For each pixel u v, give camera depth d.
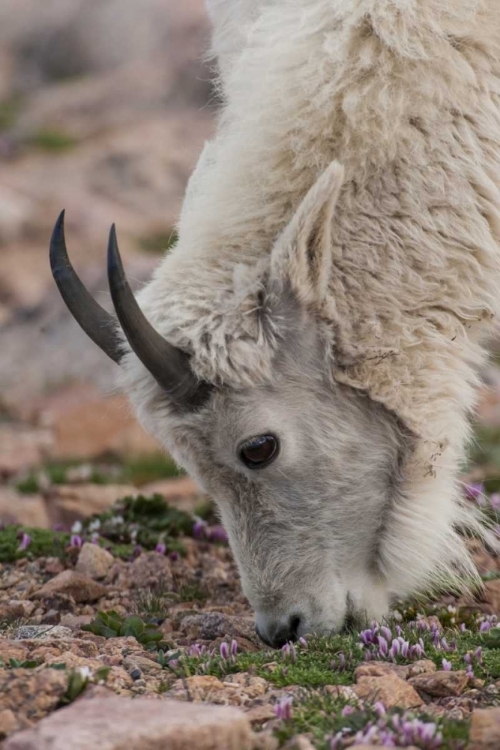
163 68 123.25
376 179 19.86
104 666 16.05
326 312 19.44
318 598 19.62
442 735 13.73
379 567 20.45
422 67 19.86
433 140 19.97
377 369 19.72
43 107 123.38
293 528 19.67
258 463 19.39
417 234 19.91
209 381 19.02
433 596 21.67
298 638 19.16
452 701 15.30
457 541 21.31
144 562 24.80
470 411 21.39
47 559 25.62
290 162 19.72
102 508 31.62
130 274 66.06
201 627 20.52
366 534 20.12
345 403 19.80
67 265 19.89
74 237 84.75
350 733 14.01
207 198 20.03
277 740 13.51
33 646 17.59
